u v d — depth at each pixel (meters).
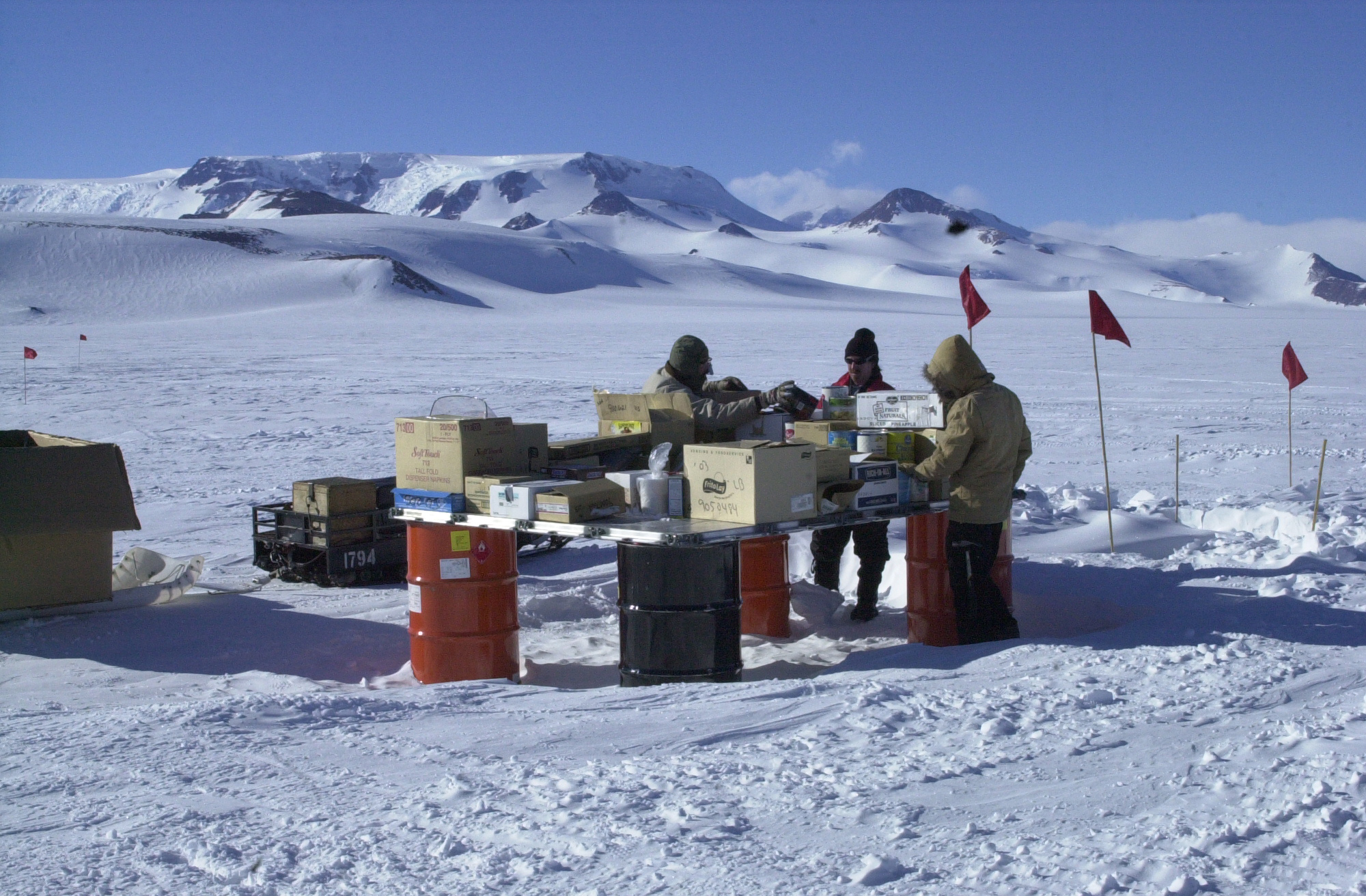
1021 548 8.57
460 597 5.74
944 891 2.93
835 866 3.10
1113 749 4.03
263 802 3.68
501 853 3.21
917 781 3.76
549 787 3.76
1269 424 19.16
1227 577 7.14
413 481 5.93
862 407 6.60
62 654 6.18
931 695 4.82
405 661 6.31
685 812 3.50
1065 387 27.78
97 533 7.05
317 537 8.20
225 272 130.50
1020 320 92.56
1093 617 6.66
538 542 9.55
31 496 6.79
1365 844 3.10
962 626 6.09
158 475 14.05
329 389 28.44
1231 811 3.40
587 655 6.41
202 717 4.62
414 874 3.09
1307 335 62.44
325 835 3.38
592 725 4.53
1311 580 6.79
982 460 5.86
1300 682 4.76
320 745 4.30
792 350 47.22
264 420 21.09
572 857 3.18
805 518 5.36
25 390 27.27
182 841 3.35
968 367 5.99
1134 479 13.15
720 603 5.40
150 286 123.19
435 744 4.31
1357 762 3.70
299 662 6.21
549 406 23.78
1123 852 3.12
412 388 28.77
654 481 5.50
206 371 35.78
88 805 3.68
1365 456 14.79
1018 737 4.20
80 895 3.00
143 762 4.09
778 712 4.64
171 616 7.07
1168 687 4.77
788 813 3.49
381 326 82.69
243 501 12.01
